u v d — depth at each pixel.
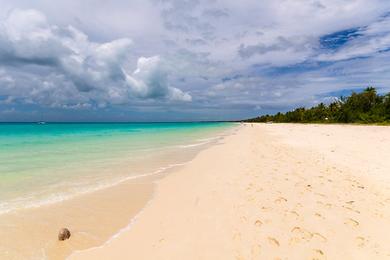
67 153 17.69
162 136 37.19
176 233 5.62
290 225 5.65
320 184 8.52
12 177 10.46
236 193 7.80
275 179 9.10
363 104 76.12
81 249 5.11
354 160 12.81
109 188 9.11
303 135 30.81
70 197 8.12
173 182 9.89
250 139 27.12
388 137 25.58
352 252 4.76
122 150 19.55
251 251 4.79
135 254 4.89
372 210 6.48
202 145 23.23
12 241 5.37
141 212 6.95
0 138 31.86
